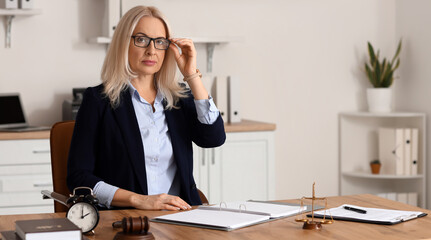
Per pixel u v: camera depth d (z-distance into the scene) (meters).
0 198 3.56
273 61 4.63
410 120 4.75
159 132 2.32
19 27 4.04
